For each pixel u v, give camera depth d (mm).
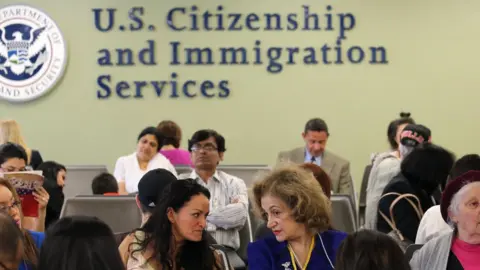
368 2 9125
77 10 9195
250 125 9227
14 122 7312
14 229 2432
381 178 5176
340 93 9188
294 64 9188
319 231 3268
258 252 3301
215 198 5293
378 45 9148
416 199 4285
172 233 3240
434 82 9156
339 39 9141
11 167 4996
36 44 9172
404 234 4281
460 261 3201
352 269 2346
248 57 9188
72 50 9211
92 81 9227
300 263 3264
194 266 3264
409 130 5324
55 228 2346
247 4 9156
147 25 9203
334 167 7246
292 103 9203
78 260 2287
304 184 3230
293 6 9148
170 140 7691
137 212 5047
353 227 5199
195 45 9195
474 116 9164
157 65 9211
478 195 3139
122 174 7062
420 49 9141
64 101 9234
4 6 9133
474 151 9148
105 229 2369
